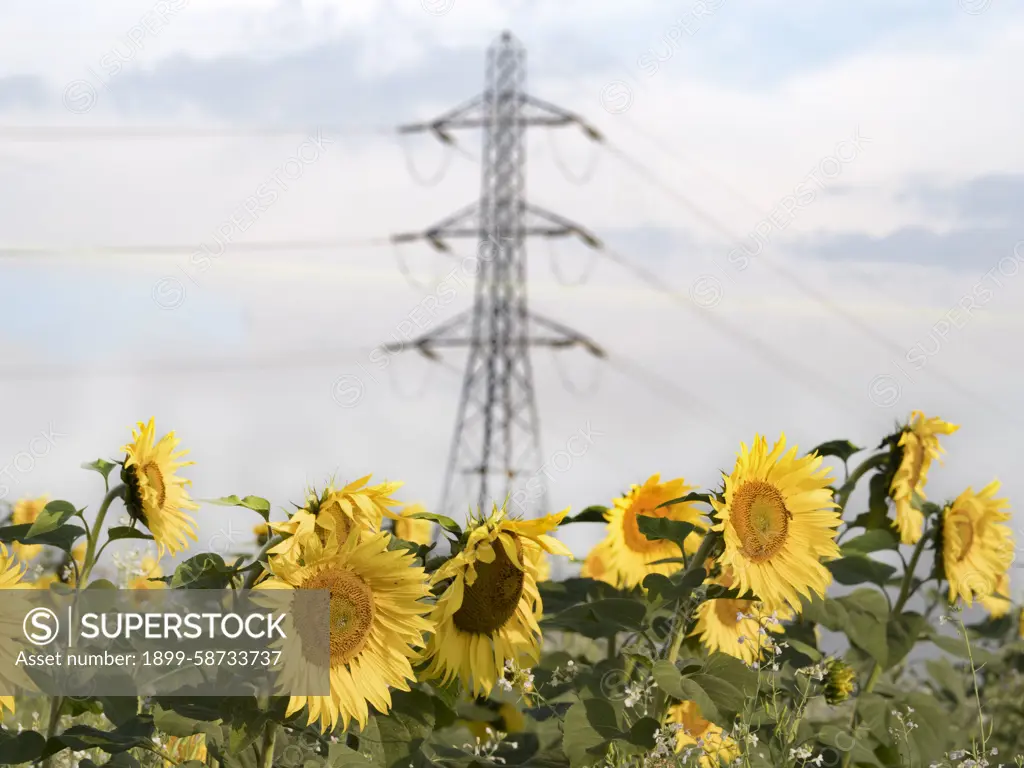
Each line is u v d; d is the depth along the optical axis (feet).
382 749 12.92
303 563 11.56
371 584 11.71
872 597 16.75
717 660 13.19
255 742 12.09
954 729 17.71
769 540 13.62
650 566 17.19
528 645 13.10
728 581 14.80
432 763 13.70
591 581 16.93
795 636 17.08
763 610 14.29
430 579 12.68
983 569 17.12
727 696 12.71
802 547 13.65
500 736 15.28
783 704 16.17
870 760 15.44
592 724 13.26
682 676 13.06
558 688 15.20
